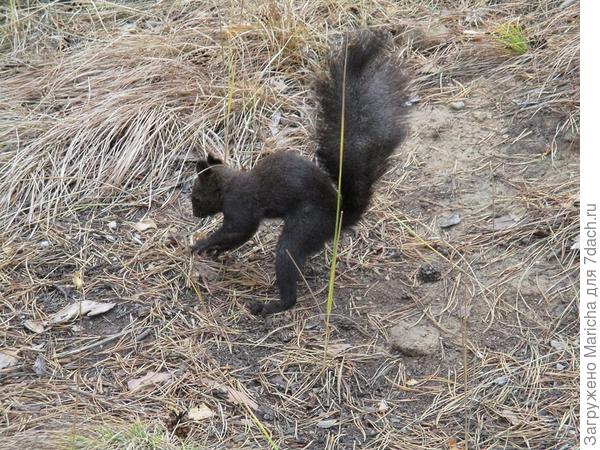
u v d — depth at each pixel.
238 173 7.20
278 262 6.94
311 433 6.09
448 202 7.84
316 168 6.98
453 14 10.00
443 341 6.69
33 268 7.45
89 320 7.00
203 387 6.41
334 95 7.21
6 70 9.59
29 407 6.19
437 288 7.11
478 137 8.41
